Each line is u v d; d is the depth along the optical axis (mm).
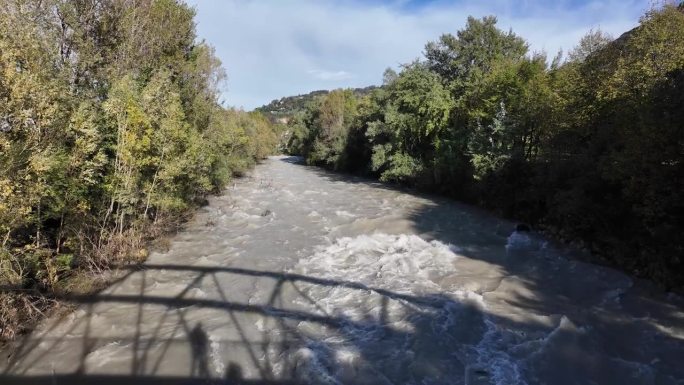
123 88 10938
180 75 19453
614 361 6836
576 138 14484
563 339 7516
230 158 28547
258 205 20891
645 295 9383
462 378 6406
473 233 15148
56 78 8734
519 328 7945
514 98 19406
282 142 91562
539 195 15305
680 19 13445
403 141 28891
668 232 9492
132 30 14375
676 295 9250
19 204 7141
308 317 8422
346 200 23047
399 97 28156
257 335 7664
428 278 10523
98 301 8992
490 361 6855
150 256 12125
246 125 42875
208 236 14609
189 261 11805
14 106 7059
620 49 15586
